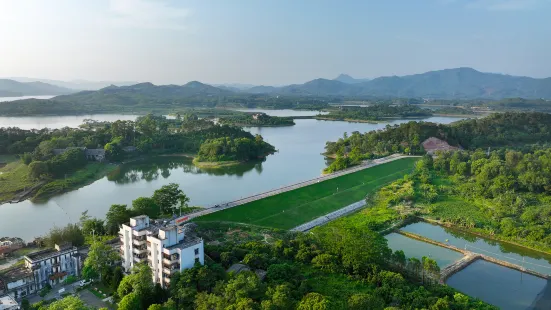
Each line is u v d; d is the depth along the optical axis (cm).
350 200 17725
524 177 18300
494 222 14500
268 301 7425
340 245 10594
